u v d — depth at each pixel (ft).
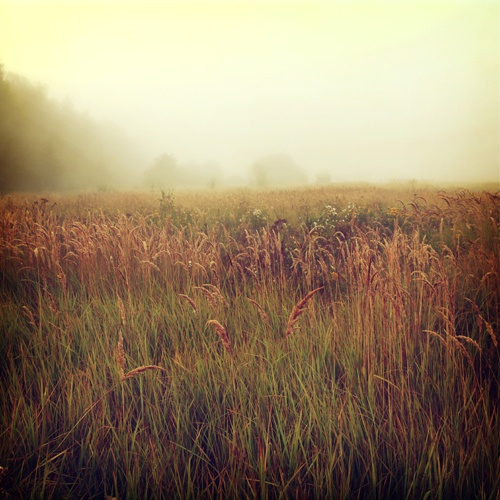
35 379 5.89
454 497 4.82
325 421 5.08
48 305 6.51
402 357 5.47
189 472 4.78
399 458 4.91
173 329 6.12
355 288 6.14
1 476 4.94
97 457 5.16
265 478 4.69
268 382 5.38
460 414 5.27
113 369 5.76
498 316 6.05
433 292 5.85
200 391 5.42
